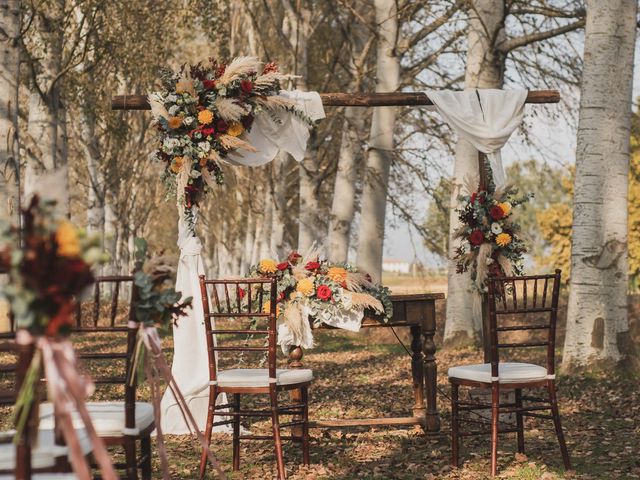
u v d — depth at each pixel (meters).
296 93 8.04
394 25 17.45
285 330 6.77
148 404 4.51
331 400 9.79
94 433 3.18
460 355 14.51
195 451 6.82
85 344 16.64
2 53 10.87
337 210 19.72
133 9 18.67
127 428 4.01
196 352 7.47
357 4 20.19
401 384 11.13
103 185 29.98
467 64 14.80
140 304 3.89
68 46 20.70
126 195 34.88
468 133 8.00
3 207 10.74
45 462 3.40
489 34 14.45
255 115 7.88
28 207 2.99
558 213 29.42
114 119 19.92
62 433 3.49
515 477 5.81
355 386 11.07
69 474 3.44
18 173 11.00
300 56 21.17
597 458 6.43
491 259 7.48
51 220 3.01
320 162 25.56
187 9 19.55
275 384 5.91
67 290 3.04
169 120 7.39
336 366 13.48
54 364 3.08
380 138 18.23
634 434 7.32
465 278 15.48
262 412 5.93
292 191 32.88
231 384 5.95
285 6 20.92
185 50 24.69
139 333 3.92
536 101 8.23
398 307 7.14
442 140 19.11
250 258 38.34
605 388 9.67
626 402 8.84
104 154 27.70
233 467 6.20
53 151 16.41
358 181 24.52
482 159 8.05
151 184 38.91
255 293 6.89
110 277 3.98
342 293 6.78
